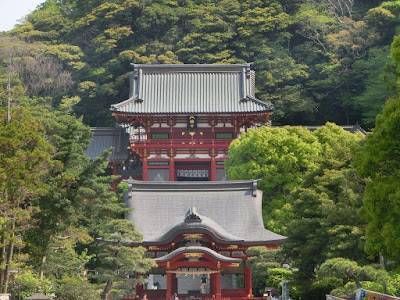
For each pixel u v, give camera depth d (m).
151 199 112.56
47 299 59.81
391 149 61.94
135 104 169.50
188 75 175.88
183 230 101.25
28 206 82.75
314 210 84.81
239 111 166.75
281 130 126.31
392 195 60.16
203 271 98.88
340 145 92.06
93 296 83.00
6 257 75.62
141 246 96.06
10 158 70.94
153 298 103.25
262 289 107.75
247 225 109.38
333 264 69.06
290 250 85.25
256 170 123.50
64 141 87.12
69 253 90.62
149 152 168.25
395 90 67.19
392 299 59.53
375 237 62.44
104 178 88.56
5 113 75.19
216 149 167.88
